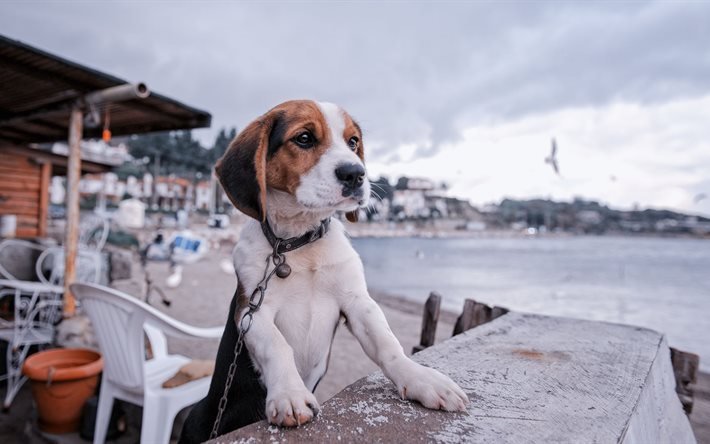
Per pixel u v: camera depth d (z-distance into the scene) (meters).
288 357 1.57
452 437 1.30
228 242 36.12
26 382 5.08
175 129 6.62
